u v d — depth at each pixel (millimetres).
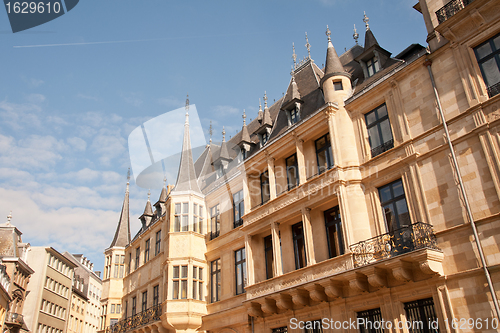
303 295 16219
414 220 13961
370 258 14383
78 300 60375
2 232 43875
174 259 23141
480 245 11977
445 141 13742
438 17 14648
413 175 14344
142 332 25359
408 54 17141
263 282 18094
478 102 13070
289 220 18562
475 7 13414
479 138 12844
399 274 12797
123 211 39469
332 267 15297
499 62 13000
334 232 16797
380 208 15320
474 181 12688
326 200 16625
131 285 30656
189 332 21797
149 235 29781
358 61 18641
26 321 45000
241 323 19516
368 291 14320
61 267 53656
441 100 14227
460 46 13992
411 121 15039
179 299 22016
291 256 18250
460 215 12758
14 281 41281
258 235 20359
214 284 22875
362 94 16875
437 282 12547
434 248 12664
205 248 23984
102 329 33000
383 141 16047
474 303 11688
